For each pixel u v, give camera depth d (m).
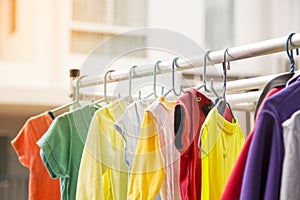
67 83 2.90
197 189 1.14
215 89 1.20
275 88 0.95
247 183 0.86
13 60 2.83
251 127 1.60
